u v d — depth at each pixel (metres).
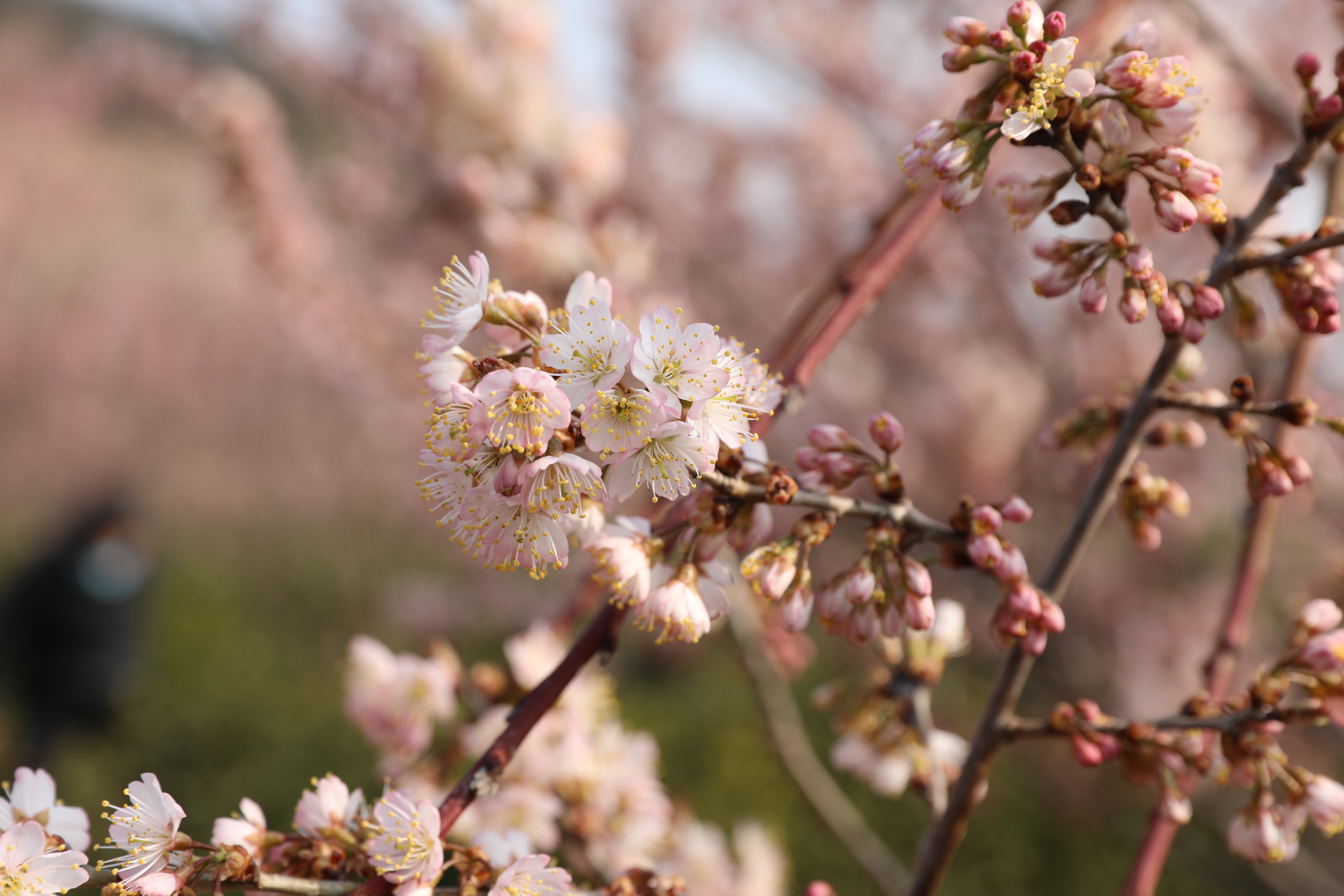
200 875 1.15
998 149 1.37
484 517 1.10
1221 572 5.54
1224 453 5.34
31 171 15.54
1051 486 4.82
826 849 6.76
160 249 15.32
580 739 2.00
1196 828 5.71
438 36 3.58
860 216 5.91
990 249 4.94
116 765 8.27
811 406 5.95
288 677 9.61
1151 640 5.55
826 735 8.00
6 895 1.10
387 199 5.30
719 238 6.23
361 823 1.30
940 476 5.77
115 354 13.89
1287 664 1.33
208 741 8.49
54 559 8.34
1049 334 4.82
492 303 1.15
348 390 8.62
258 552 11.21
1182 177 1.16
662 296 4.72
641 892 1.38
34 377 13.77
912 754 1.83
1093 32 1.75
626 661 9.28
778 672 2.87
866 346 5.86
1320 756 4.93
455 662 2.19
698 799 7.22
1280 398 1.88
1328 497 3.12
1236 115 3.01
